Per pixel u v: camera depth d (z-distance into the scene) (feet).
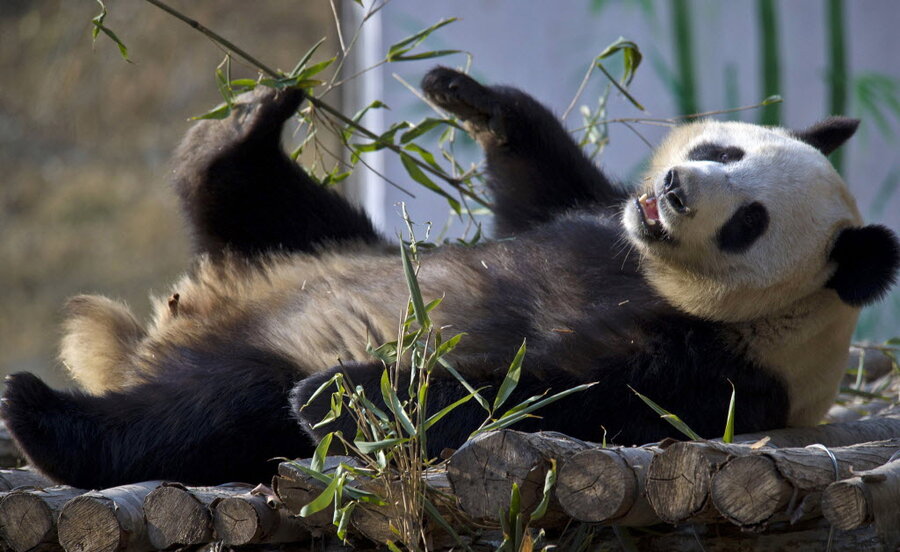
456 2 47.73
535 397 20.30
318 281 28.96
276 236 31.78
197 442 25.71
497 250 27.91
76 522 20.24
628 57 31.86
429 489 18.93
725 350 25.09
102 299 30.99
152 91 89.20
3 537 21.30
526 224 30.73
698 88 50.08
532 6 48.47
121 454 25.45
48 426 24.98
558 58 48.83
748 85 50.37
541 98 48.88
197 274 30.86
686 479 17.60
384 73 47.14
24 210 82.94
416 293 20.40
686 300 25.44
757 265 24.86
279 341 26.78
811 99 50.65
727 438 20.26
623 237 27.04
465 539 19.62
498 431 18.47
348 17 51.85
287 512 20.11
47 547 21.50
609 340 24.80
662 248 25.62
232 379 26.05
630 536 19.35
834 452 19.21
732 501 17.22
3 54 90.07
